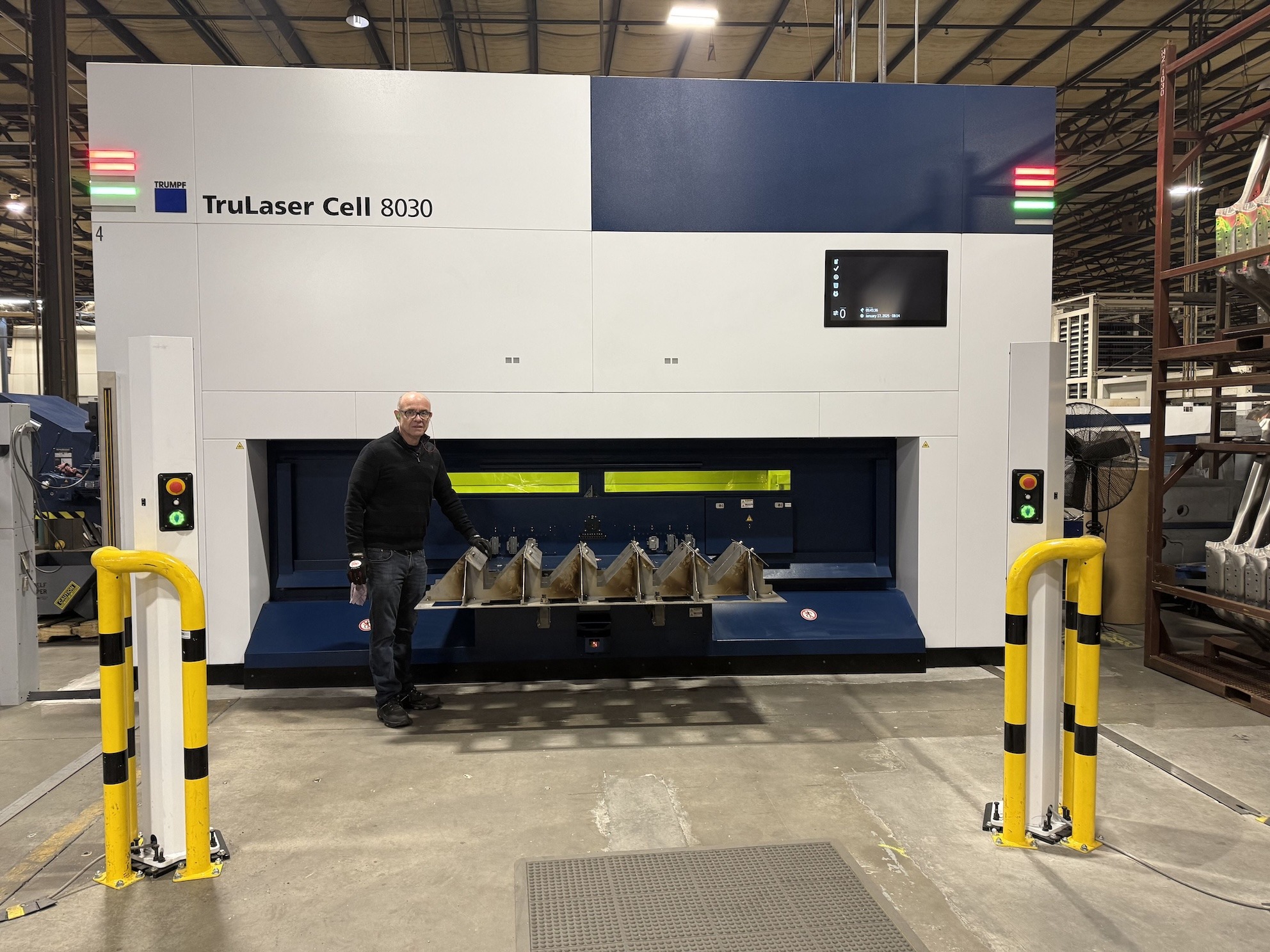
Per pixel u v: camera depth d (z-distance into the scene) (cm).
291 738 346
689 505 452
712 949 199
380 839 257
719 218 423
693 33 795
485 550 384
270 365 408
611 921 211
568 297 418
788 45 824
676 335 424
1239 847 251
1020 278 438
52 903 221
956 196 433
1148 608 454
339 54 840
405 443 359
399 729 357
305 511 442
